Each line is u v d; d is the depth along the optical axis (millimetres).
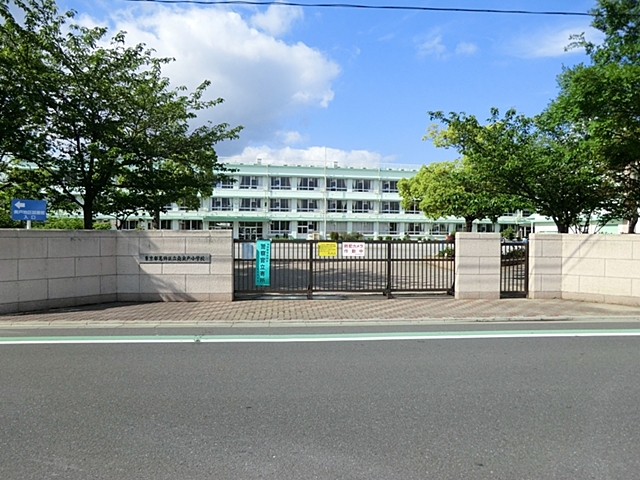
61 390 4719
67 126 12055
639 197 13312
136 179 13336
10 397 4523
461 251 11000
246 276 11047
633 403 4402
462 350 6379
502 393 4660
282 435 3697
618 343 6828
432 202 26703
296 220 53312
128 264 10320
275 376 5188
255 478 3057
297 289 10953
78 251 9703
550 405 4340
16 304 8852
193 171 16312
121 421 3961
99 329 7746
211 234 10406
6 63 10164
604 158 11727
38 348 6438
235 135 15461
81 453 3391
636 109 9891
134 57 13305
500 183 14797
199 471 3145
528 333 7512
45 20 11766
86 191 13258
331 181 54938
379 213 55656
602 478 3061
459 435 3703
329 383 4953
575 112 10633
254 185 52625
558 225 14852
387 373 5309
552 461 3291
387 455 3371
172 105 13922
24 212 9992
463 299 10867
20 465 3209
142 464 3236
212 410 4207
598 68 10188
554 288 11109
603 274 10500
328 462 3270
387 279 11141
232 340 6941
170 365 5613
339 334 7379
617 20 10977
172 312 9031
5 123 10227
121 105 12977
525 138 14797
